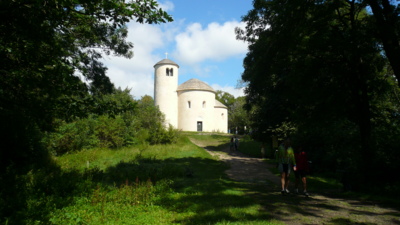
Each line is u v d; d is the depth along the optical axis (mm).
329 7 11805
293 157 8953
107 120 25234
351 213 6598
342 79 12336
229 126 72188
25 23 7266
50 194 7617
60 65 7293
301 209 6902
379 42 11445
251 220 5852
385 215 6449
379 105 13789
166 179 10602
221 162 19703
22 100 8898
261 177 13391
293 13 12016
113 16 7492
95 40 13500
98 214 6441
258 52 14711
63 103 8289
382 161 9703
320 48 12062
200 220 5883
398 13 10039
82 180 8945
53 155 18750
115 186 9625
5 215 5633
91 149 21812
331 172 14531
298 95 13750
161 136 28922
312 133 16312
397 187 8875
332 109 12266
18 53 6898
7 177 8820
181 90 49594
